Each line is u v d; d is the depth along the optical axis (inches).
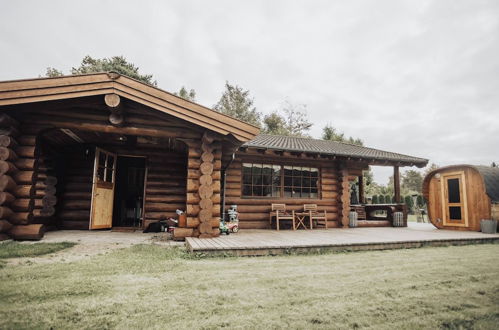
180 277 121.9
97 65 831.7
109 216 315.6
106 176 315.6
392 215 393.1
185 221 231.1
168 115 223.6
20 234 201.2
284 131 1108.5
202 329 74.2
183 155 335.9
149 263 145.5
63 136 263.6
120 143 311.6
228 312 85.6
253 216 335.6
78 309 85.2
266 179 355.6
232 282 116.0
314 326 77.2
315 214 355.6
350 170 401.7
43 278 115.3
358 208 423.5
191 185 225.8
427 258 173.6
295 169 370.3
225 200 330.0
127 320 78.6
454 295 104.3
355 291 107.2
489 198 306.2
